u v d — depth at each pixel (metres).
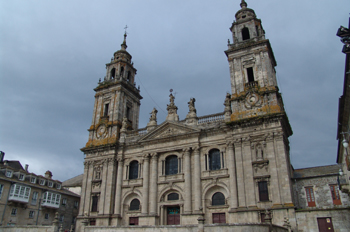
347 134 31.88
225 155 40.91
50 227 32.03
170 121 45.66
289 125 42.06
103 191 46.56
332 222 31.91
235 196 37.44
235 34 48.72
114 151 48.56
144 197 43.41
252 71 45.88
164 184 43.22
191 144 43.03
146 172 44.84
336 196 36.16
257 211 35.12
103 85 55.12
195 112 45.88
